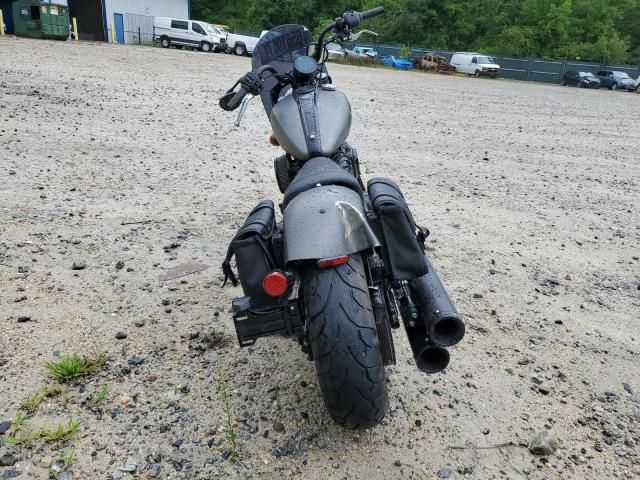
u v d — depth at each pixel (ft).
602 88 143.54
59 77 50.62
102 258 15.62
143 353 11.57
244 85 12.43
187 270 15.28
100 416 9.75
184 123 35.06
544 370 11.94
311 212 8.56
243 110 12.51
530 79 175.32
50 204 19.27
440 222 20.62
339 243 8.23
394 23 212.02
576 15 221.46
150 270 15.14
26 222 17.57
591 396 11.19
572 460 9.47
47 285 13.91
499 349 12.59
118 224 18.10
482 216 21.72
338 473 8.86
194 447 9.23
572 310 14.70
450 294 14.97
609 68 166.30
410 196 23.54
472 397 10.88
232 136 32.48
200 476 8.67
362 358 7.91
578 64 169.68
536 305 14.80
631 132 50.01
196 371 11.12
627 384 11.66
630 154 38.04
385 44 195.93
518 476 9.07
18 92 40.06
